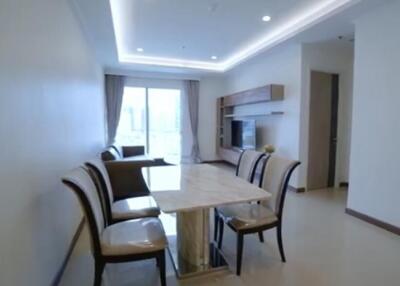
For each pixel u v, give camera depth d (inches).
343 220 127.9
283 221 126.3
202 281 80.7
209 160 301.9
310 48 172.7
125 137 275.0
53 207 81.5
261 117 218.1
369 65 123.4
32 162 65.9
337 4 123.3
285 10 134.1
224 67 258.4
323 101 181.0
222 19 145.9
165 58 234.8
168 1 124.5
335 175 192.5
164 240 70.8
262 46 190.7
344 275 82.5
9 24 54.7
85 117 144.6
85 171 74.6
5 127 52.4
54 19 85.7
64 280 81.3
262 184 100.5
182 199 73.3
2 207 50.8
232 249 100.0
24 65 61.9
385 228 116.7
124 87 266.4
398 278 81.0
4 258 51.2
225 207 94.1
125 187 124.5
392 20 112.5
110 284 79.0
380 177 119.1
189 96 286.0
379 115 119.2
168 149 290.0
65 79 99.5
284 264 89.0
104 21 133.1
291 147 182.4
